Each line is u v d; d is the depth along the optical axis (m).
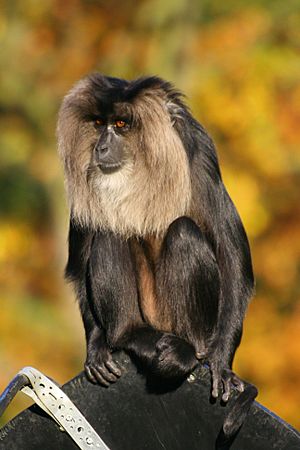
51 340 54.66
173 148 19.69
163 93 20.17
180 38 56.50
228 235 20.20
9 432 16.08
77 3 59.50
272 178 57.47
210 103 56.28
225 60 56.75
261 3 59.31
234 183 55.38
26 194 58.22
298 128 57.09
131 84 20.27
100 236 19.78
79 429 15.87
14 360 53.16
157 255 20.19
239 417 16.12
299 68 56.75
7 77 57.88
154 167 19.72
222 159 56.25
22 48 58.50
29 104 58.19
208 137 20.55
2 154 57.59
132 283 19.48
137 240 20.33
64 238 56.47
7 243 57.78
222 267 20.09
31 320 54.84
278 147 56.56
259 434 16.03
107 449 15.81
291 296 58.09
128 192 19.81
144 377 16.48
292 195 58.00
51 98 58.19
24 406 48.50
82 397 16.41
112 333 18.78
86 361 19.23
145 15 57.00
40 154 58.56
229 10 59.19
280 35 59.12
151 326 19.73
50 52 58.81
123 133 20.06
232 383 17.44
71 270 20.42
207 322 19.16
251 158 56.78
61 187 57.09
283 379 55.59
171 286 19.05
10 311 54.94
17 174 58.28
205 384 16.45
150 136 19.72
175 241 18.92
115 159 19.84
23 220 58.88
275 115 57.06
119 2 59.09
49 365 53.81
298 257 58.19
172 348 17.88
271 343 56.06
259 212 55.53
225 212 20.28
